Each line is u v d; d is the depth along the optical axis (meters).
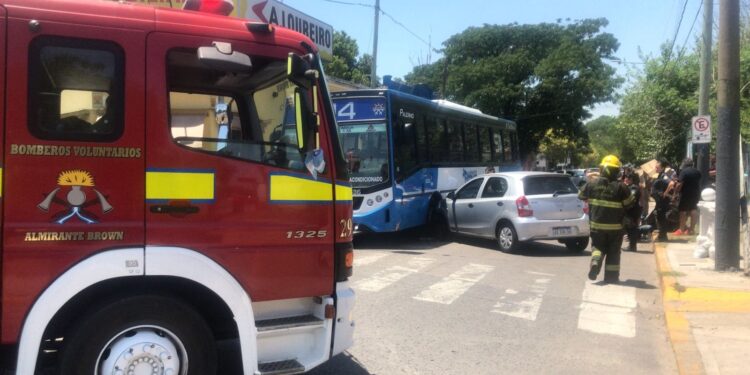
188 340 4.05
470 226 13.57
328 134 4.53
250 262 4.20
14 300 3.63
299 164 4.42
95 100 3.86
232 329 4.61
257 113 4.76
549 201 12.23
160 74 4.01
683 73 32.56
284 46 4.38
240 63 4.18
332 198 4.51
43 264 3.68
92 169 3.82
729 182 9.45
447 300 8.20
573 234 12.33
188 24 4.11
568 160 76.12
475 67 44.03
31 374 3.63
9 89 3.67
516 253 12.38
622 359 5.95
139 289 4.03
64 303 3.69
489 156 19.03
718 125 9.49
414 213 13.82
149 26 4.00
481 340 6.47
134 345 3.91
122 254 3.82
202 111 4.66
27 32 3.72
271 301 4.37
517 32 45.00
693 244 13.32
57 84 3.78
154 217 3.94
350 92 13.14
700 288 8.38
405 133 13.44
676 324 6.76
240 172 4.19
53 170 3.73
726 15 9.30
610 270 9.41
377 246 13.35
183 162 4.04
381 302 8.02
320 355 4.42
